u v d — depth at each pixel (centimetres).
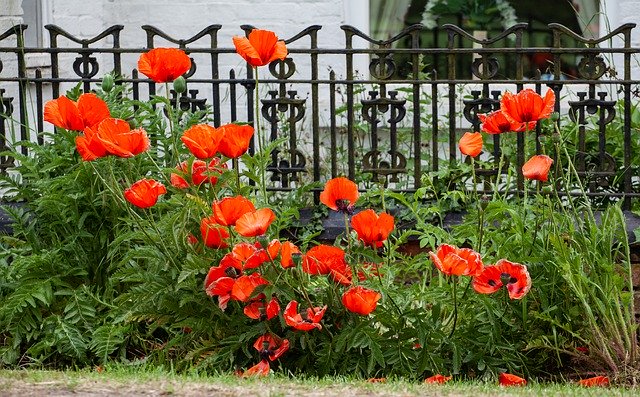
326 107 1085
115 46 781
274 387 502
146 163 703
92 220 701
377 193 750
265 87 1097
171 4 1114
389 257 663
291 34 1105
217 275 590
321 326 590
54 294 687
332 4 1102
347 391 498
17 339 676
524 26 756
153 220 660
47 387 489
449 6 1116
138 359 652
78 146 586
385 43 770
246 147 591
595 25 1094
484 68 763
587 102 762
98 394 474
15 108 1052
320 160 963
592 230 633
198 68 1116
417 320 604
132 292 627
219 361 608
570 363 645
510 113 613
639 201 789
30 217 734
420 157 817
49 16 1079
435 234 686
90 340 673
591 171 771
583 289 631
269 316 582
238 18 1108
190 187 617
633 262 735
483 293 601
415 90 777
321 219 777
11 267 697
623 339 634
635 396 512
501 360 614
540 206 703
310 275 630
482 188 803
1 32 1025
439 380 572
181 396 475
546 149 793
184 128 727
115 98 748
